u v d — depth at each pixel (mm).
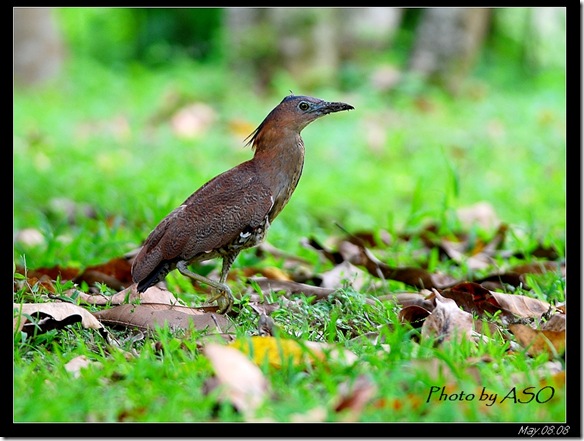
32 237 14766
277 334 8156
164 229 9984
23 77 33594
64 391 7719
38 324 9078
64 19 39438
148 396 7699
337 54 31297
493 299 10203
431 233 14812
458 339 8742
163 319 9453
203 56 36844
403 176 21125
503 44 35125
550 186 19531
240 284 11570
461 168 21906
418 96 29000
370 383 7594
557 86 30891
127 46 39312
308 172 21547
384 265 11750
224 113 26953
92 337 9188
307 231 15750
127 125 26500
